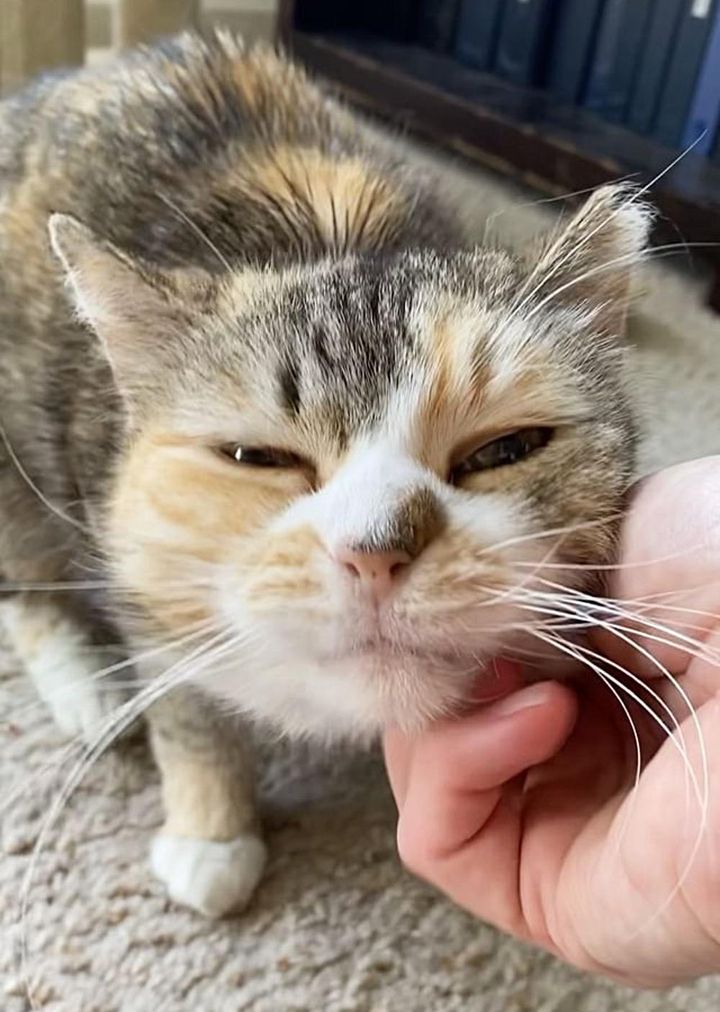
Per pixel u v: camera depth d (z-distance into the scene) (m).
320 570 0.19
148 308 0.21
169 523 0.20
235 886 0.25
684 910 0.16
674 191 0.46
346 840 0.27
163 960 0.25
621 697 0.20
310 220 0.26
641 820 0.17
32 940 0.25
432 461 0.19
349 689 0.20
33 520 0.30
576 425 0.20
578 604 0.19
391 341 0.20
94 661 0.30
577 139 0.51
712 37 0.49
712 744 0.16
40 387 0.27
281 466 0.20
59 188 0.28
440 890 0.26
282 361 0.20
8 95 0.34
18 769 0.28
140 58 0.33
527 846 0.20
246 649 0.21
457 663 0.20
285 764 0.29
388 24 0.66
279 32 0.67
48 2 0.46
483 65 0.61
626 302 0.22
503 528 0.19
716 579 0.18
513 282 0.21
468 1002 0.24
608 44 0.54
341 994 0.24
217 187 0.27
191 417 0.20
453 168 0.55
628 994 0.25
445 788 0.19
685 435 0.40
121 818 0.27
